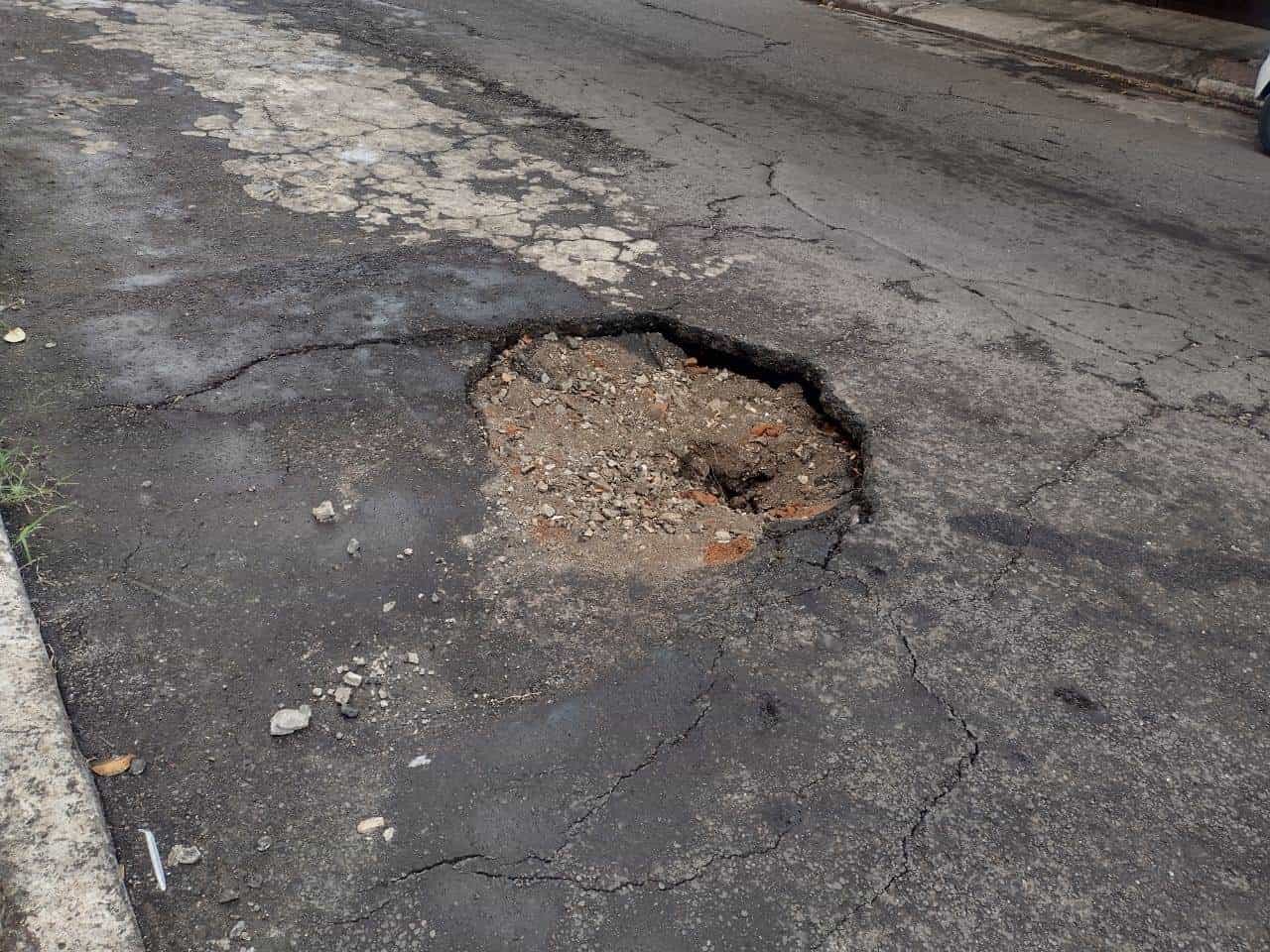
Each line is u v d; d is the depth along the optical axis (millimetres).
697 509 3900
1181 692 3143
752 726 2889
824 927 2381
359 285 5016
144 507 3469
